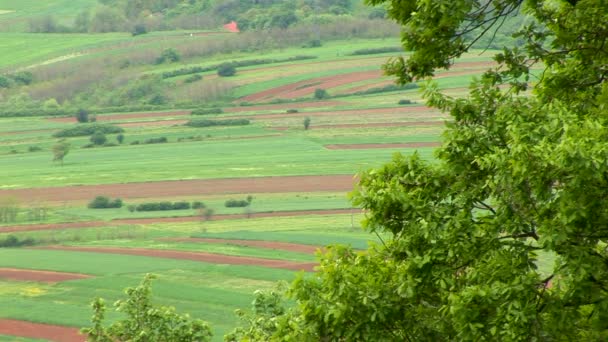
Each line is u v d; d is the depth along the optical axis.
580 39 58.59
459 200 51.94
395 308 51.06
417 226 51.56
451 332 50.78
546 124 49.12
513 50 60.09
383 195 52.41
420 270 51.41
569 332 47.53
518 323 45.91
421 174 54.44
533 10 60.34
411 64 58.88
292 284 51.91
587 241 47.28
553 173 45.19
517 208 48.34
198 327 93.94
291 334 51.81
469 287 47.62
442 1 55.16
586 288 46.41
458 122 57.50
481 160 50.16
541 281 47.81
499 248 49.84
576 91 58.38
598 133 45.28
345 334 50.69
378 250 55.41
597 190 45.53
